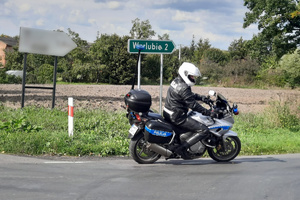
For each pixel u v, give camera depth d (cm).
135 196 548
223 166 787
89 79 4841
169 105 779
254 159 891
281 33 2003
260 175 708
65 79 4694
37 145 866
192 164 802
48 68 4212
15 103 1516
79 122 1141
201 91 3134
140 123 764
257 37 2102
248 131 1332
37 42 1295
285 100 1619
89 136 990
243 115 1545
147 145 770
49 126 1088
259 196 571
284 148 1066
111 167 736
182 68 774
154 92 2681
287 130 1398
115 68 4925
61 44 1324
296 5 1944
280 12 1945
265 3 1959
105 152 879
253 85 4500
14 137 894
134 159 777
